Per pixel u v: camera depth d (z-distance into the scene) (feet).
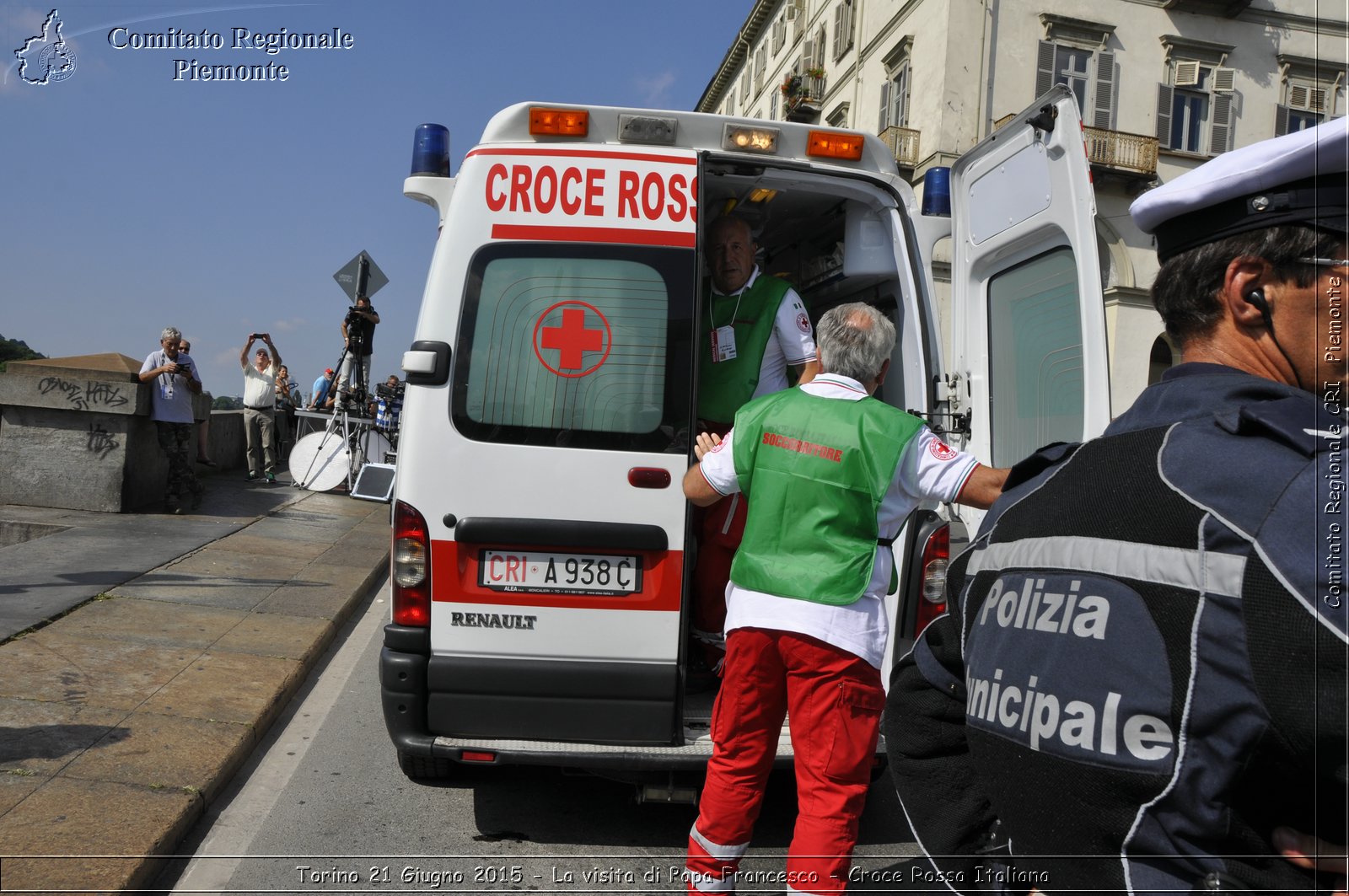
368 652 20.61
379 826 12.60
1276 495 3.16
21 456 31.42
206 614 20.58
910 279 13.94
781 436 10.08
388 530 34.09
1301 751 2.97
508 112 12.39
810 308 18.06
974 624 3.98
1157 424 3.69
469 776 14.49
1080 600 3.46
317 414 44.52
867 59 95.86
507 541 11.89
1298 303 3.68
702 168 12.53
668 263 12.28
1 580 21.72
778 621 9.66
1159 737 3.18
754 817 10.13
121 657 17.10
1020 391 14.05
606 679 11.87
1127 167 77.82
